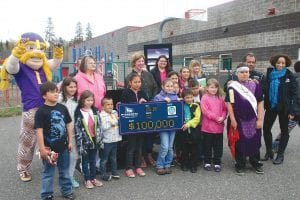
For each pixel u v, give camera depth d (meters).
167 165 5.62
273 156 6.30
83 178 5.37
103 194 4.72
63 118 4.34
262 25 15.47
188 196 4.61
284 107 5.86
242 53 16.81
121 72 22.06
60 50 5.76
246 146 5.45
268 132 6.19
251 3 16.05
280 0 14.39
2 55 32.25
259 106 5.61
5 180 5.32
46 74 5.60
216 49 18.73
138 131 5.39
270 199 4.49
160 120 5.49
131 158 5.48
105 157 5.22
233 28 17.34
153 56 7.92
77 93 5.31
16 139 8.12
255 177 5.34
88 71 5.50
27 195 4.73
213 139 5.68
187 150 5.67
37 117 4.18
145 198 4.56
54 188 4.94
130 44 27.58
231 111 5.53
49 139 4.25
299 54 12.52
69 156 4.51
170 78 5.81
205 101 5.66
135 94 5.57
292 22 13.88
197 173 5.57
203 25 19.67
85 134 4.81
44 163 4.32
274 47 14.85
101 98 5.54
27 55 5.31
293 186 4.94
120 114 5.30
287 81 5.88
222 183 5.09
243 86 5.55
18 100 15.83
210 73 17.64
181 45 21.91
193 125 5.54
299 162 6.07
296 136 7.94
